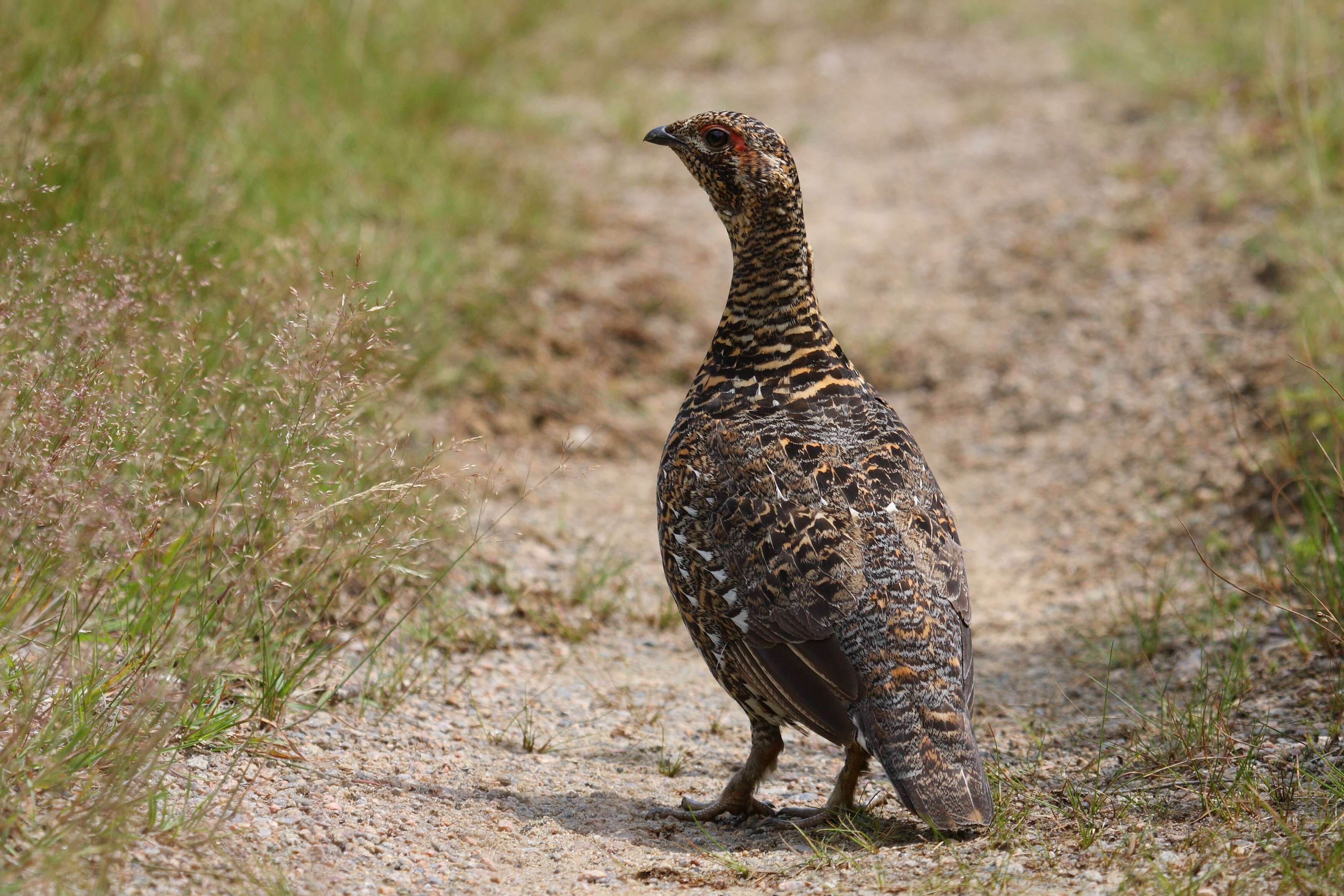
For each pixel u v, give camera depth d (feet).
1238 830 22.47
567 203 63.52
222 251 37.50
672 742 29.78
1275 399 43.86
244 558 26.55
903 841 24.17
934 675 22.34
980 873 21.45
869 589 22.98
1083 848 22.33
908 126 82.17
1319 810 23.03
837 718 22.54
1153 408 47.98
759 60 95.35
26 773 20.76
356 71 62.03
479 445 43.62
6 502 22.63
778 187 26.32
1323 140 59.21
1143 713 29.53
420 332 44.11
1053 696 31.99
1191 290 54.80
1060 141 75.05
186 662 24.90
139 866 19.93
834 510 23.85
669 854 23.75
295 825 22.61
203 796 22.72
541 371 49.39
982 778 21.59
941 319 58.65
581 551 39.70
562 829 24.40
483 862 22.59
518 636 34.14
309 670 28.48
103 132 39.24
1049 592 39.19
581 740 29.19
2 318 25.57
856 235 67.31
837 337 56.95
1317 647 30.76
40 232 31.68
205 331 32.55
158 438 27.17
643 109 79.87
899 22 103.65
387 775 25.41
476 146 64.34
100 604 25.02
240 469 28.89
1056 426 49.60
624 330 53.98
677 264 61.11
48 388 24.14
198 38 50.98
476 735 28.40
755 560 23.84
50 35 41.63
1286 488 38.96
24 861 18.86
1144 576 36.58
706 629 24.86
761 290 26.76
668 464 25.99
